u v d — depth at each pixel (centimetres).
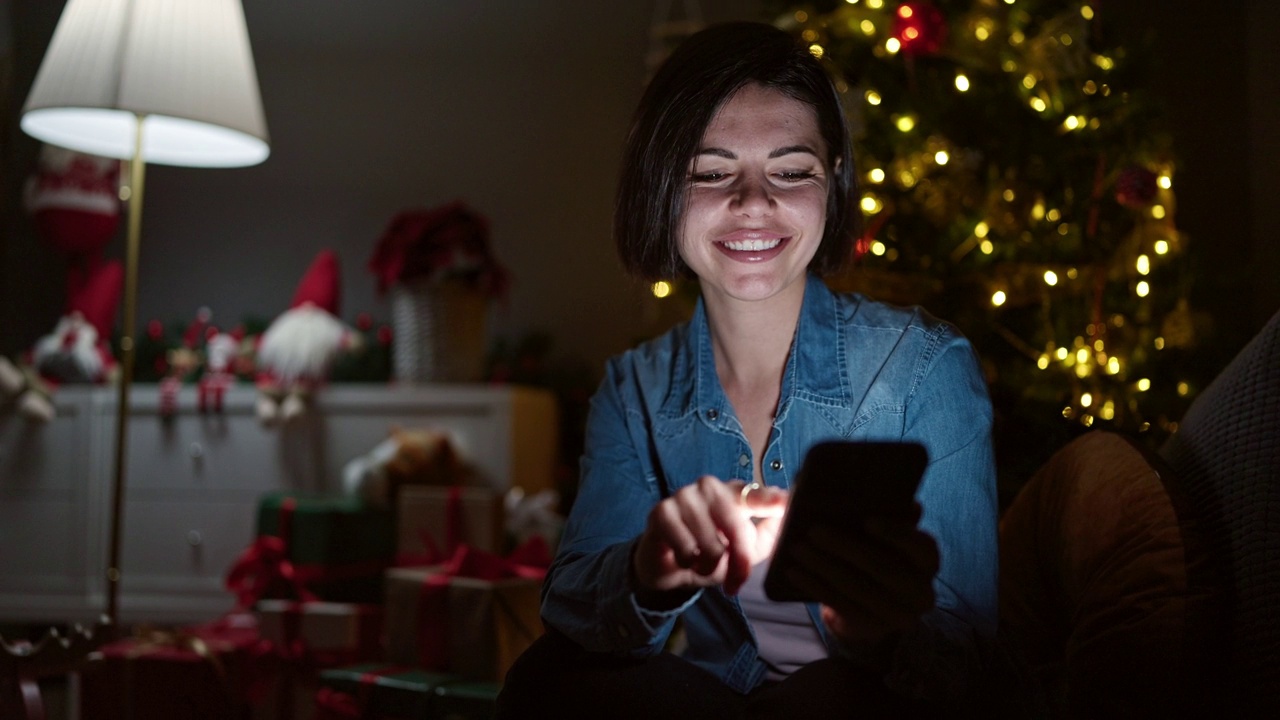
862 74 200
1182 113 278
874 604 72
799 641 97
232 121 199
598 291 338
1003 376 181
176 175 354
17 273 349
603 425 108
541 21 347
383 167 349
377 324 344
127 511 282
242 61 204
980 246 190
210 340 310
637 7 343
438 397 273
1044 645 115
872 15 199
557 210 342
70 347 291
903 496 70
